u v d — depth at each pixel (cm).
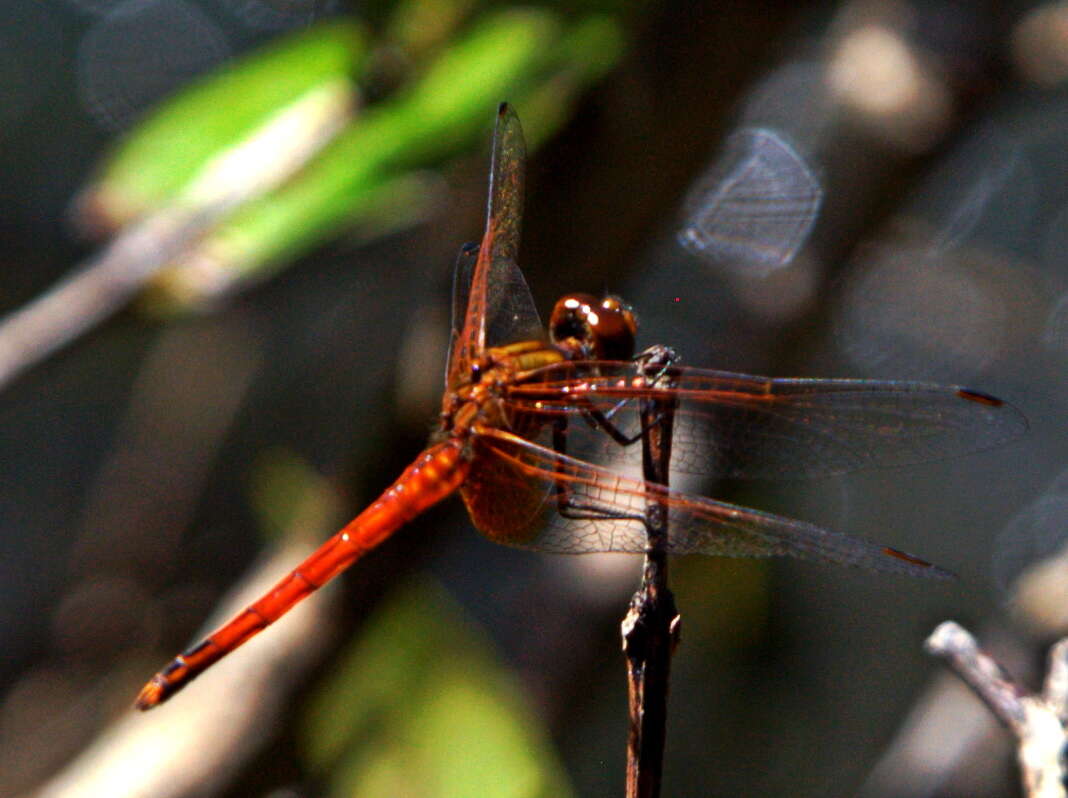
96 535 95
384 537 81
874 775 86
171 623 93
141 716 84
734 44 83
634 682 79
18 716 89
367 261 93
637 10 83
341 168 83
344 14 85
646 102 83
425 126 83
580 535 81
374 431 84
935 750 85
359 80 83
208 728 84
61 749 88
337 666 84
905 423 81
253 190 83
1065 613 84
